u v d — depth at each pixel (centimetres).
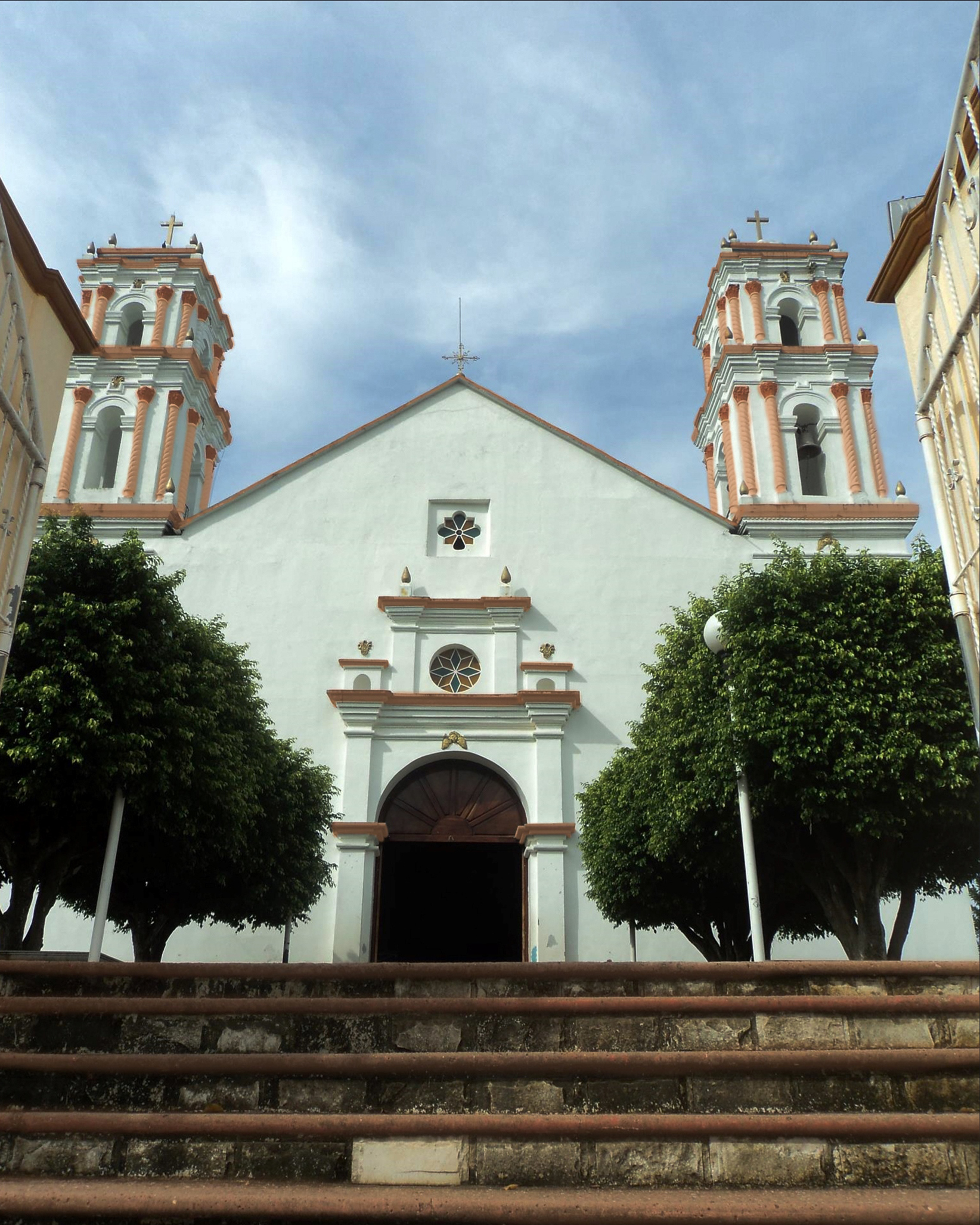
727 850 1759
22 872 1534
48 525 1622
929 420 875
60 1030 653
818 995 697
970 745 1474
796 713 1530
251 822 1772
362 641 2559
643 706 2462
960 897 2317
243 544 2650
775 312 3002
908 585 1612
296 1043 652
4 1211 498
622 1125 557
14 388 845
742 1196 520
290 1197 503
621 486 2750
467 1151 555
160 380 2862
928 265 895
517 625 2583
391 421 2809
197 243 3080
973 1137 560
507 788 2475
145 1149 561
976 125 749
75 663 1461
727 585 1842
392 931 3609
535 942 2261
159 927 1900
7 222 874
